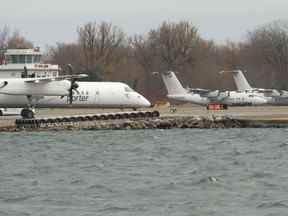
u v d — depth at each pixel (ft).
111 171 508.12
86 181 462.19
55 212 369.30
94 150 634.02
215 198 399.85
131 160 567.59
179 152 613.11
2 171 517.55
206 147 642.22
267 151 610.65
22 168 532.32
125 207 378.73
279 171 493.36
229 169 510.17
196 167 522.88
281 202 383.04
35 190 431.02
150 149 634.43
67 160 574.15
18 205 387.96
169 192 419.13
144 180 462.60
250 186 433.89
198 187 433.89
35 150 640.17
